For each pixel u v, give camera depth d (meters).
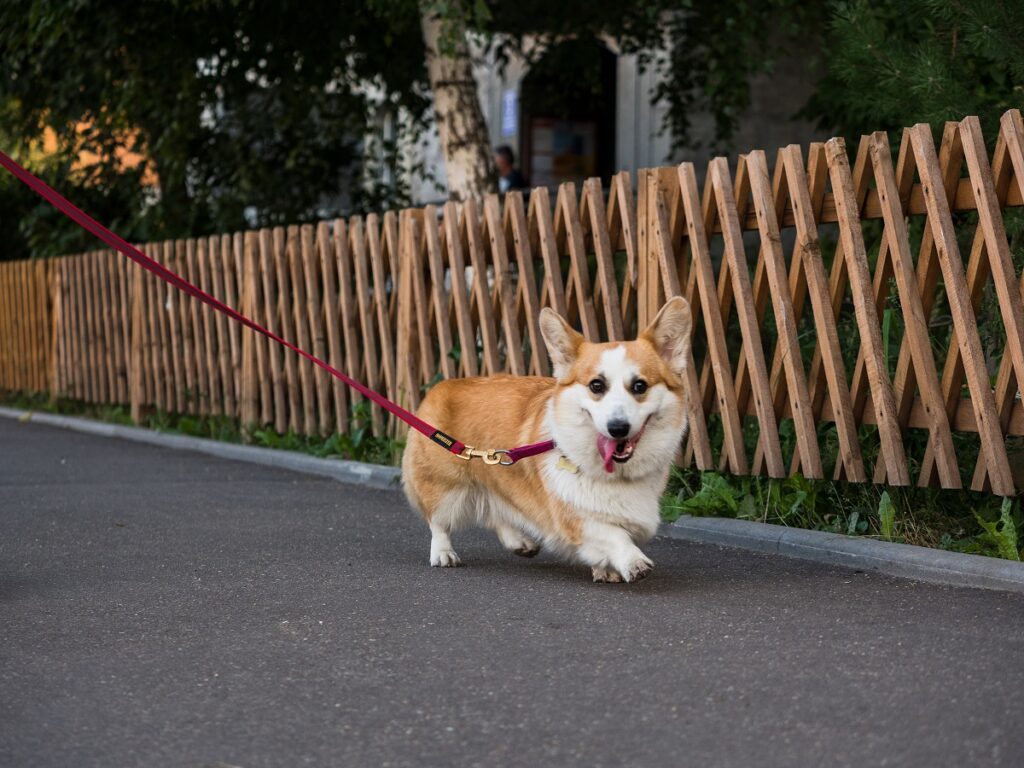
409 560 5.85
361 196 15.07
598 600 4.89
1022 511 5.81
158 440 11.74
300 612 4.75
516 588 5.15
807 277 6.29
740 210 6.70
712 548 6.10
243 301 11.03
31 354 15.69
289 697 3.66
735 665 3.89
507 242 8.29
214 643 4.30
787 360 6.41
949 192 5.70
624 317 7.43
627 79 17.31
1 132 15.30
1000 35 6.73
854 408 6.24
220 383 11.66
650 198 7.07
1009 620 4.45
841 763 3.05
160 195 14.71
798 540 5.86
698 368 7.80
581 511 5.06
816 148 6.29
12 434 12.77
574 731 3.32
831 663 3.90
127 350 13.13
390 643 4.25
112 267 13.36
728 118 13.91
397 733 3.33
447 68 11.88
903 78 7.23
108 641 4.34
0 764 3.16
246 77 14.09
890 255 5.97
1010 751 3.09
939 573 5.21
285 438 10.40
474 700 3.59
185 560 5.89
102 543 6.38
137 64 13.08
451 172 11.98
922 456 6.39
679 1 12.41
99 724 3.45
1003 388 5.54
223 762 3.15
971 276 5.63
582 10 13.71
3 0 12.44
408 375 9.07
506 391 5.66
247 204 14.50
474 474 5.61
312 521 7.05
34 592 5.20
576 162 18.62
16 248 18.91
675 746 3.19
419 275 8.98
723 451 6.86
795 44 15.71
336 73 14.37
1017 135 5.36
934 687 3.62
